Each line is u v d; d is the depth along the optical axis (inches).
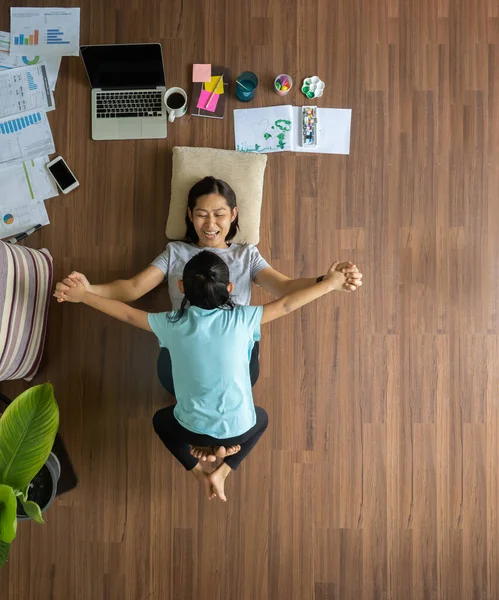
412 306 89.3
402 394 88.4
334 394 88.3
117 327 88.4
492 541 87.0
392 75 90.4
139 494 87.4
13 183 88.1
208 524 87.2
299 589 86.7
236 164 84.3
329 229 89.4
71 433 87.7
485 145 90.4
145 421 87.8
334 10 90.0
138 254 88.9
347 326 88.8
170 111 87.1
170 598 86.4
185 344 64.3
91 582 86.5
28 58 89.5
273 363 88.5
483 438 88.2
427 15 89.9
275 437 88.0
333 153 89.7
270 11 90.6
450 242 89.9
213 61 90.2
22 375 82.6
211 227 76.7
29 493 76.6
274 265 89.0
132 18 90.4
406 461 87.9
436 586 86.6
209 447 77.9
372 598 86.6
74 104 89.4
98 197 89.2
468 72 90.6
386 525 87.3
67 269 88.7
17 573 86.6
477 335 89.2
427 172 90.1
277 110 89.3
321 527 87.2
